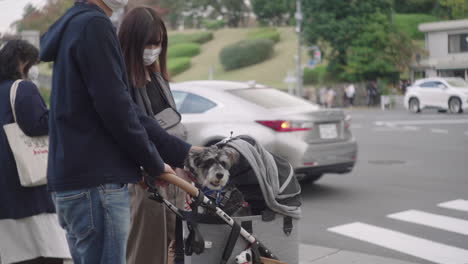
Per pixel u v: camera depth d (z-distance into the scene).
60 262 4.23
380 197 8.02
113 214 2.51
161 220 3.56
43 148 3.97
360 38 42.66
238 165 3.10
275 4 79.75
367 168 10.82
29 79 4.24
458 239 5.86
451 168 10.47
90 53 2.40
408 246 5.62
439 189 8.52
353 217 6.86
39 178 3.91
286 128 7.31
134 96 3.40
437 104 26.80
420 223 6.52
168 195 3.60
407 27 48.03
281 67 59.16
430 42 39.47
